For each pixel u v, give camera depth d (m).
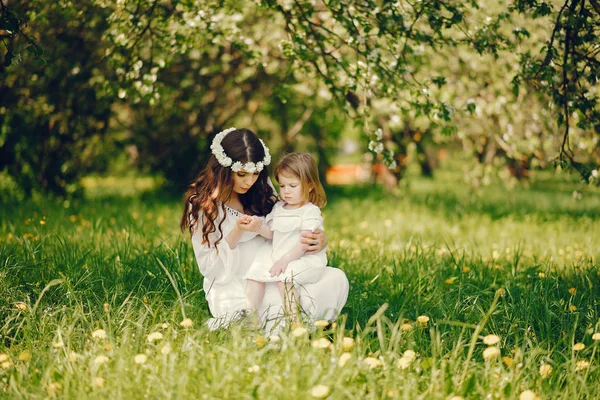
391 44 5.13
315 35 5.29
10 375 2.93
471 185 12.05
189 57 9.34
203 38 5.83
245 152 3.70
